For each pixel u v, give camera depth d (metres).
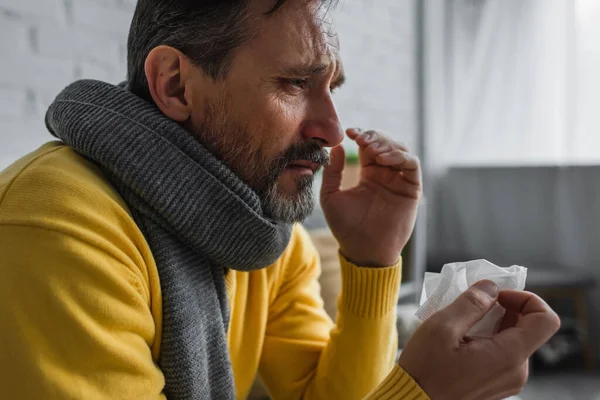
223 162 0.62
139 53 0.66
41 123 1.19
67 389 0.47
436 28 3.03
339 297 0.83
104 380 0.49
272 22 0.60
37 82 1.17
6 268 0.49
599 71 2.71
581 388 2.38
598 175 2.72
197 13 0.60
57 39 1.21
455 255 3.10
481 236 3.06
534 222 2.91
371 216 0.80
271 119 0.61
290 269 0.87
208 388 0.62
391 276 0.79
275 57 0.60
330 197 0.81
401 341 1.48
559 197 2.83
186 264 0.61
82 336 0.48
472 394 0.51
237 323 0.76
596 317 2.68
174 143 0.59
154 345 0.58
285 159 0.63
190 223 0.58
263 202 0.63
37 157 0.58
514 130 2.94
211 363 0.63
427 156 3.03
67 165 0.57
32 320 0.48
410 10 2.82
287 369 0.83
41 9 1.17
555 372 2.59
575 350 2.62
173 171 0.58
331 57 0.63
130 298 0.53
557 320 0.54
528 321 0.53
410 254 1.85
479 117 3.02
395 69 2.69
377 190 0.81
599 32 2.71
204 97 0.62
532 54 2.87
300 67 0.60
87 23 1.27
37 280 0.49
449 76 3.07
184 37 0.61
